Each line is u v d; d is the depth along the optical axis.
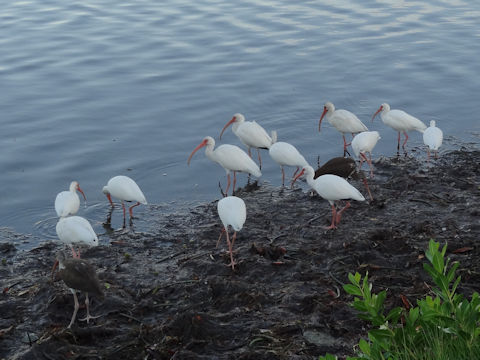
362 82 22.02
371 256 11.49
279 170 16.81
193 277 11.26
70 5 31.00
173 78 22.23
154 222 14.02
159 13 29.44
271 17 28.80
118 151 17.50
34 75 22.47
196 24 27.78
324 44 25.38
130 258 12.26
